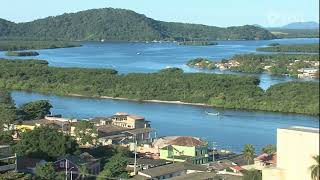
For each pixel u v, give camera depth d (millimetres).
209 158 130875
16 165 103562
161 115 199375
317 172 62406
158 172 109062
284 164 66500
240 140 156250
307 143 64375
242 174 108125
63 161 109938
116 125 161000
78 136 139250
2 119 150250
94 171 114750
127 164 116750
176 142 133000
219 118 194875
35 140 118000
